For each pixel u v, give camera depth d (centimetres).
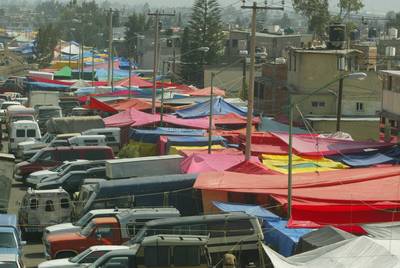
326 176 4125
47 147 5747
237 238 3162
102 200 4012
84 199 4166
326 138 5497
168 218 3291
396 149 5359
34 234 4103
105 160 5188
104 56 17650
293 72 8175
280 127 6781
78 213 4041
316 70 7919
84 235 3456
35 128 6731
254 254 3162
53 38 18325
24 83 11975
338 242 2666
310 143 5344
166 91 9369
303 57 7938
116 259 2900
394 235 2997
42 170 5434
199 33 13338
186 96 8900
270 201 3819
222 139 5875
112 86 9994
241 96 9531
